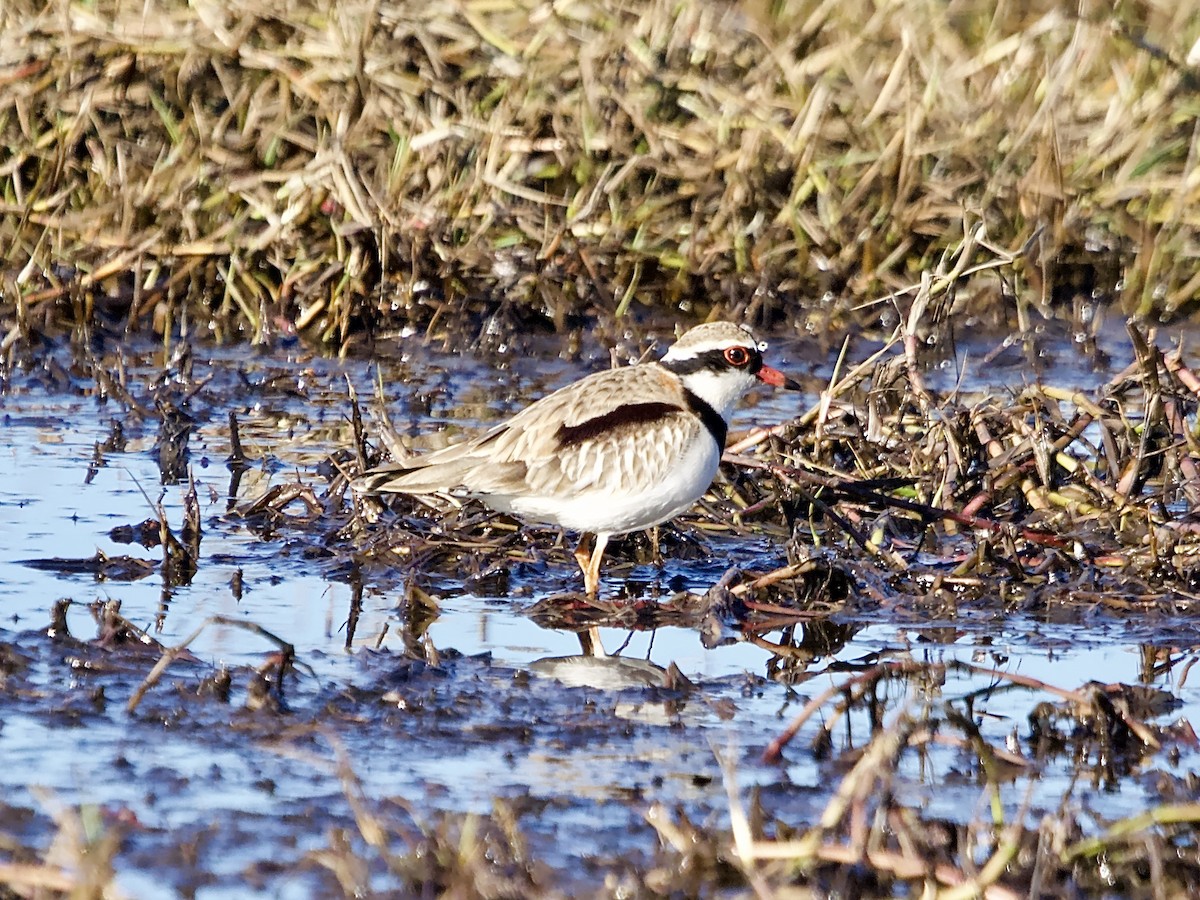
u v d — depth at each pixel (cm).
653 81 2039
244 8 2028
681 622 1217
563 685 1080
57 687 1041
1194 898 811
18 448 1566
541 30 2056
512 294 1952
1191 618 1223
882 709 1053
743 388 1281
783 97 2077
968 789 938
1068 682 1101
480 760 958
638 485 1227
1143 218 2033
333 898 795
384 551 1330
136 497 1446
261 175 1944
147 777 920
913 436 1519
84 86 1992
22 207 1930
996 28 2169
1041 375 1809
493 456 1245
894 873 810
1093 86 2145
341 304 1908
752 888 804
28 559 1288
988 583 1263
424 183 1991
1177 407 1430
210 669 1080
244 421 1667
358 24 2014
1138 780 951
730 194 1995
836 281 1981
